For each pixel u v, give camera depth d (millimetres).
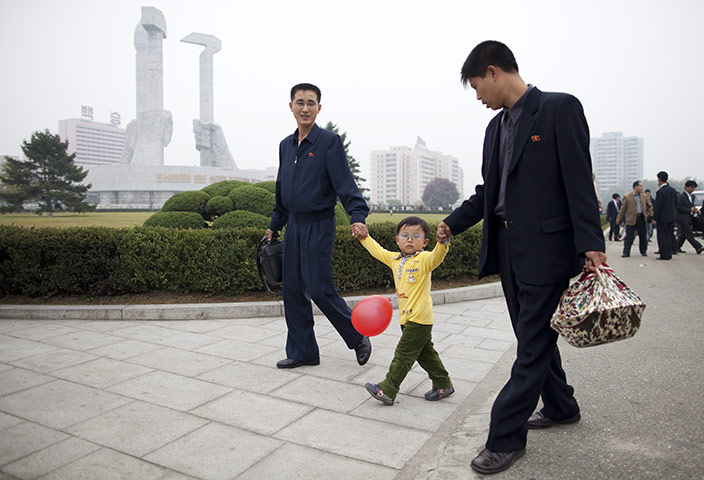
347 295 5848
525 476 2148
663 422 2666
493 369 3621
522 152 2199
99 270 5664
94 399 3049
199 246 5551
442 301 5859
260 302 5301
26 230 5871
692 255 11688
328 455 2361
